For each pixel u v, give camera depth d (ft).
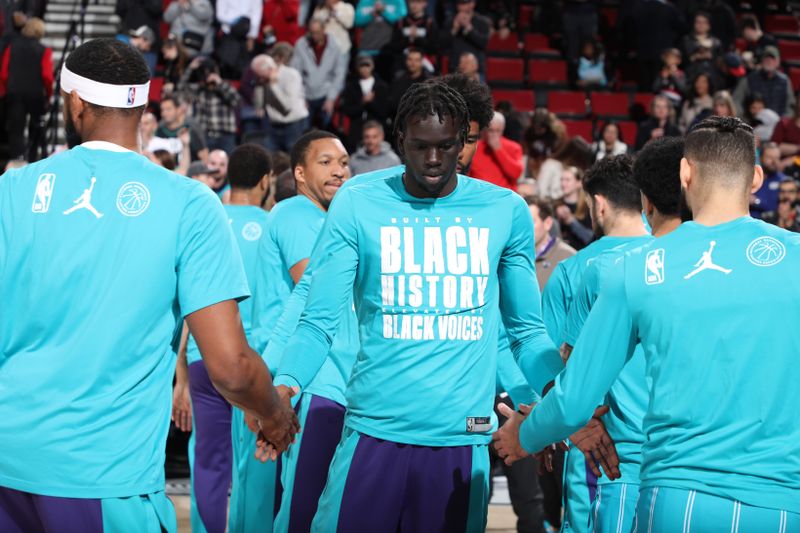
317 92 34.71
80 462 7.37
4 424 7.38
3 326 7.62
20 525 7.59
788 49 46.34
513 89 41.34
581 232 25.16
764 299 7.28
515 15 45.21
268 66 32.04
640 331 7.64
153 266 7.63
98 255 7.57
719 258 7.44
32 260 7.57
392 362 9.12
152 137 27.43
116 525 7.46
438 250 9.16
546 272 18.13
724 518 7.07
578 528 10.68
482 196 9.41
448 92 8.94
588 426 8.82
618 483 9.64
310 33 34.76
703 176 7.72
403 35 36.60
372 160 28.09
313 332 9.32
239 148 15.58
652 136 33.63
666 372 7.45
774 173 30.12
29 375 7.45
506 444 8.65
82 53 7.91
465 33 37.06
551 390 7.96
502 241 9.36
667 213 9.51
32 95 31.45
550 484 16.48
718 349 7.28
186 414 15.98
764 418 7.18
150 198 7.72
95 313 7.52
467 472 9.18
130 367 7.60
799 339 7.24
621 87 42.27
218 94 32.19
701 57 38.04
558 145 30.22
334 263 9.27
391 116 34.06
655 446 7.52
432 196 9.28
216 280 7.79
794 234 7.49
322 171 13.24
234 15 37.11
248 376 7.81
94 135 7.91
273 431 8.57
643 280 7.59
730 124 7.75
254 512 13.25
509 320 9.67
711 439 7.22
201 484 14.93
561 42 43.06
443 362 9.09
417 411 9.05
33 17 35.24
